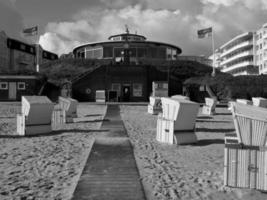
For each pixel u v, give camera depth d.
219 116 26.03
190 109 12.42
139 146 11.56
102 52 65.50
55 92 47.91
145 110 30.08
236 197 6.25
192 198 6.17
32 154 10.02
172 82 49.91
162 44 65.75
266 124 6.95
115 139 12.65
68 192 6.38
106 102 45.25
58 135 14.16
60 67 58.53
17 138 13.38
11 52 79.62
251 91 50.94
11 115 24.27
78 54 73.31
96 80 47.69
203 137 14.19
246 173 6.66
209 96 50.06
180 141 12.19
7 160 9.17
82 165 8.59
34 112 14.34
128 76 47.88
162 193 6.40
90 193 6.16
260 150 6.58
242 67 93.81
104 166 8.27
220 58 110.69
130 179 7.13
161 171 8.10
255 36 90.75
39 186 6.77
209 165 8.83
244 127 7.14
